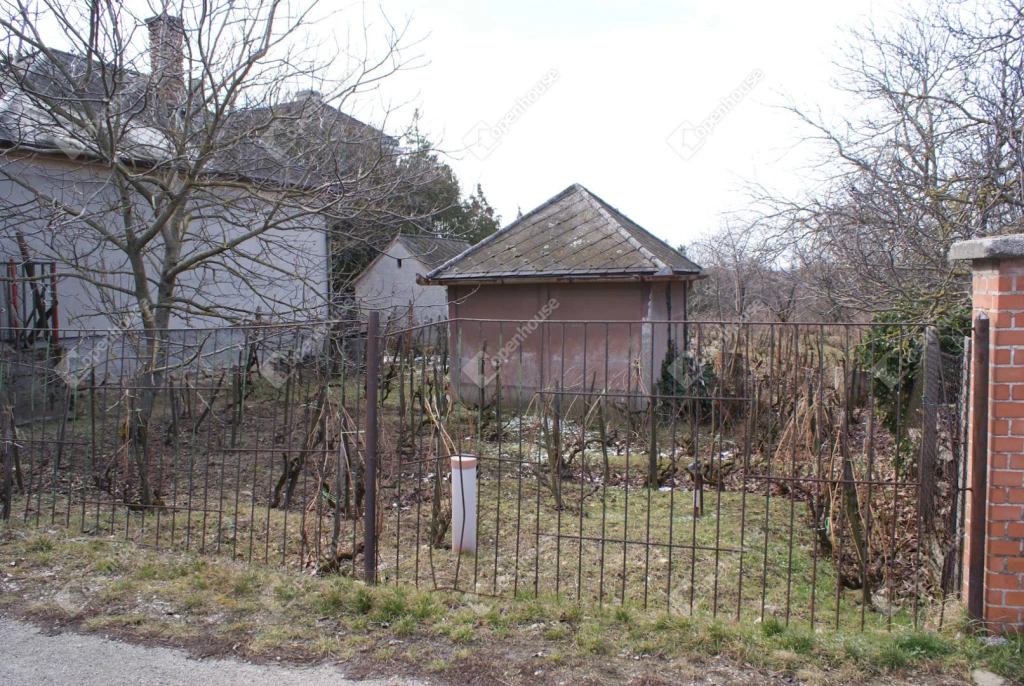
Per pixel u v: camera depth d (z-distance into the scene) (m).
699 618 3.68
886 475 5.83
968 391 3.54
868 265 7.70
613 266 10.66
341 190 8.39
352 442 5.44
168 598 3.93
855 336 9.51
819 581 4.79
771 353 6.26
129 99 8.13
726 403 8.76
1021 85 7.14
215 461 7.55
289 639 3.49
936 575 3.99
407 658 3.31
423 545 5.21
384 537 5.39
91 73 7.39
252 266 13.51
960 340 5.49
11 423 5.67
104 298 8.48
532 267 11.29
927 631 3.44
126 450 5.20
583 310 11.16
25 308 9.79
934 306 6.93
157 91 7.80
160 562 4.45
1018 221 6.79
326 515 5.84
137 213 8.47
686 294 13.16
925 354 3.73
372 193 8.79
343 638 3.51
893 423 5.91
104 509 5.70
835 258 8.77
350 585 4.08
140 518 5.47
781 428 6.83
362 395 9.79
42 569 4.32
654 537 5.55
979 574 3.40
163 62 7.86
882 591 4.46
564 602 3.88
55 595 3.96
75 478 6.68
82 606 3.83
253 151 9.16
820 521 5.21
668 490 7.07
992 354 3.32
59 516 5.44
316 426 5.78
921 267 7.36
